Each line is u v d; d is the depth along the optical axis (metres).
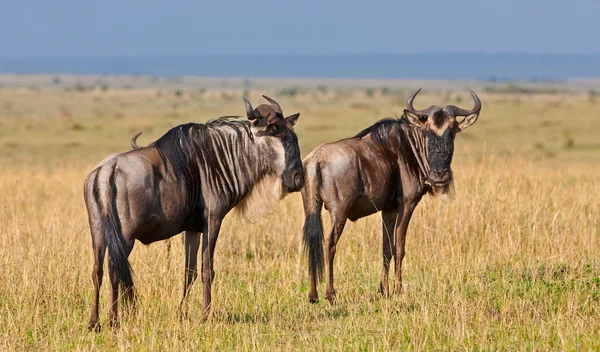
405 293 34.62
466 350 26.14
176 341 27.14
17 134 165.38
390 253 36.19
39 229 44.66
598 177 70.94
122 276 27.62
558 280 33.44
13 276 33.06
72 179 77.50
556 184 58.22
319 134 159.50
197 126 30.72
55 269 33.72
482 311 29.89
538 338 27.41
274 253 43.28
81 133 169.75
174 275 33.94
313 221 33.66
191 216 30.44
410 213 36.06
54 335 28.67
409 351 26.80
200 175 30.38
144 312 29.53
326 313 32.50
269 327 30.22
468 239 41.91
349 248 42.38
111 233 27.47
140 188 28.16
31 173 86.44
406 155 35.84
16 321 29.67
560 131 168.50
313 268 33.41
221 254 41.72
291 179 31.55
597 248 40.38
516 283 33.44
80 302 32.97
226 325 30.17
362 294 35.91
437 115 35.47
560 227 43.94
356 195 34.28
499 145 137.12
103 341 28.08
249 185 31.66
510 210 44.12
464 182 49.75
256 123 30.83
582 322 28.08
